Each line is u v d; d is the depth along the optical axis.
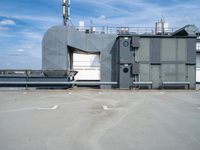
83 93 20.66
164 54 25.77
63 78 23.75
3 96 18.42
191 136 7.03
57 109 12.20
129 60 25.56
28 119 9.57
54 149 5.82
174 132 7.50
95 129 7.88
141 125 8.49
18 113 11.02
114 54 28.69
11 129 7.88
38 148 5.90
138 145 6.14
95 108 12.52
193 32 27.59
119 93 20.75
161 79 25.66
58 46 28.17
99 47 28.77
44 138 6.80
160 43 25.78
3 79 23.41
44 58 28.27
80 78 30.09
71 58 30.31
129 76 25.53
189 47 25.84
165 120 9.40
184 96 18.73
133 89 24.31
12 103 14.52
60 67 28.03
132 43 25.34
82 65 30.16
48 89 23.48
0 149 5.83
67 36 28.27
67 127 8.17
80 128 8.02
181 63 25.77
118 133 7.37
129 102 14.99
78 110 11.88
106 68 28.69
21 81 23.45
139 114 10.77
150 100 16.08
